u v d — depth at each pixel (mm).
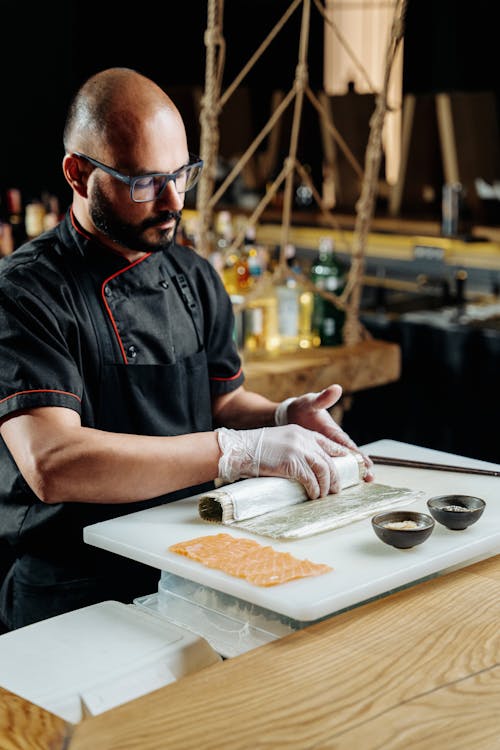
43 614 2045
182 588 1684
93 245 2076
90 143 1961
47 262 2055
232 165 6445
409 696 1277
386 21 5719
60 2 5656
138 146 1929
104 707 1349
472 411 4512
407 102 5656
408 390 4750
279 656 1382
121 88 1957
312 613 1476
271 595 1507
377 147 3410
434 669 1344
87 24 5707
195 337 2271
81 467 1864
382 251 5812
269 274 3893
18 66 5656
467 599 1559
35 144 5797
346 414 4465
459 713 1239
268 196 3463
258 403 2359
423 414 4707
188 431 2246
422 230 5676
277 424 2264
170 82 5793
